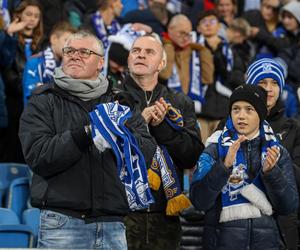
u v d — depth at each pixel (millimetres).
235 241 15430
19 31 22812
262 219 15508
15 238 17562
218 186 15195
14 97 22281
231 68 24547
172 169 16453
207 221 15727
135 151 14609
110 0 24234
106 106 14570
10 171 20391
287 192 15344
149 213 16453
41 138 14555
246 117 15539
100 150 14445
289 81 27125
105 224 14727
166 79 22859
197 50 23453
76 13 26281
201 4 28766
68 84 14969
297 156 16625
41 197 14516
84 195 14570
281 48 27719
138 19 25359
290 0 29156
